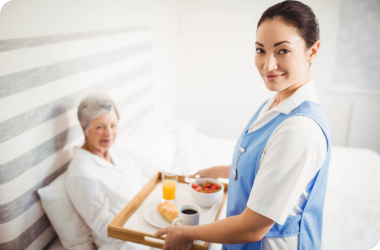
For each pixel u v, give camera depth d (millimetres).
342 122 2969
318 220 851
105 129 1305
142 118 2199
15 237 1106
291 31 673
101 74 1603
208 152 2066
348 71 2898
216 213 1069
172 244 825
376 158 2084
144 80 2209
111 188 1271
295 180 662
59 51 1265
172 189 1106
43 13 1251
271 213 673
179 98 3318
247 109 3191
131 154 1699
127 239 935
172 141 1993
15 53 1045
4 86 1010
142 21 2211
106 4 1716
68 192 1240
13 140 1060
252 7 2873
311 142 664
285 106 771
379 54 2783
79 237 1271
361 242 1274
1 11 1061
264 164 702
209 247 895
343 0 2717
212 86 3201
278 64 704
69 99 1350
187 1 2977
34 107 1146
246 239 725
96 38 1534
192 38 3084
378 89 2865
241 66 3072
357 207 1517
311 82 795
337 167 1946
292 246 800
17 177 1091
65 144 1349
